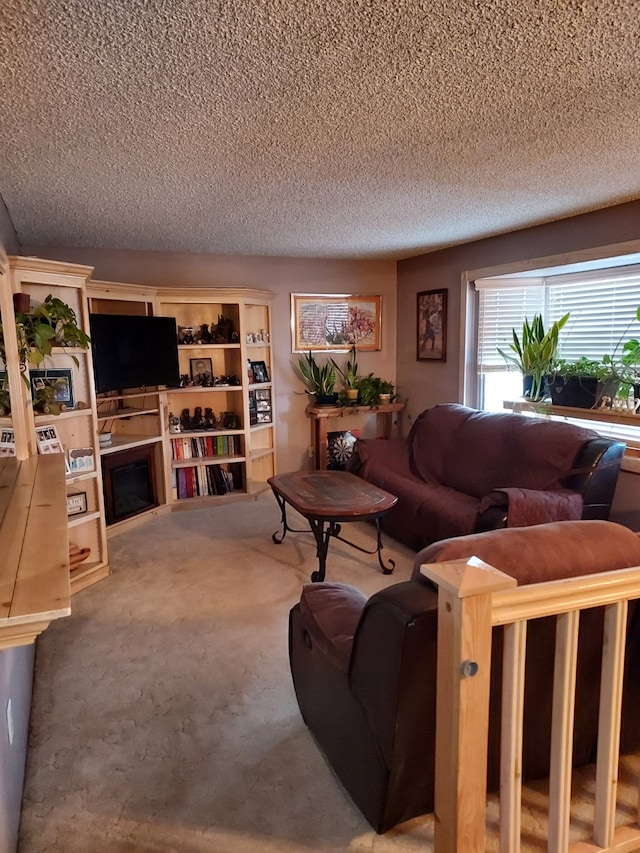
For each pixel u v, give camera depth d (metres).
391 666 1.34
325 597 1.95
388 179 2.75
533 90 1.76
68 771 1.88
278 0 1.25
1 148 2.22
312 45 1.46
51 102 1.79
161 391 4.59
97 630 2.80
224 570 3.52
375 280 5.66
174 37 1.40
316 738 2.00
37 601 1.12
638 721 1.75
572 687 1.33
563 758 1.37
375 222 3.78
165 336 4.51
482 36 1.42
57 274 3.12
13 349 2.71
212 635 2.74
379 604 1.37
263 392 5.27
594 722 1.69
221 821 1.67
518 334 4.53
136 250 4.77
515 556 1.35
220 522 4.46
